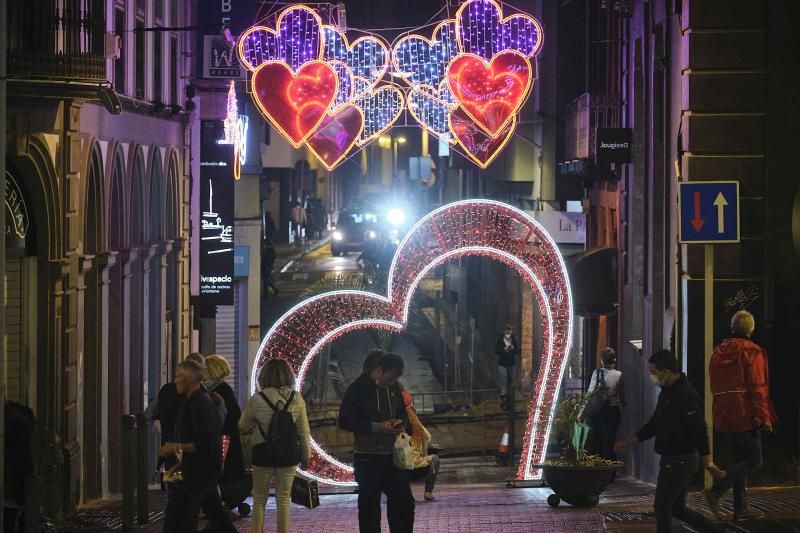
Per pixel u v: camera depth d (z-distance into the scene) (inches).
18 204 1258.6
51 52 1168.8
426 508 1280.8
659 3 1636.3
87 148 1466.5
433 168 5310.0
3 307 895.1
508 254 1736.0
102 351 1576.0
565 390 2209.6
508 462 2054.6
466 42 2128.4
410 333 3472.0
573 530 1038.4
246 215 2554.1
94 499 1535.4
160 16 1950.1
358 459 922.7
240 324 2559.1
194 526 908.6
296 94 1802.4
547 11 2662.4
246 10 2156.7
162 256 1987.0
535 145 2662.4
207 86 2226.9
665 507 854.5
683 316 1357.0
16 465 938.1
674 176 1529.3
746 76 1314.0
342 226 5349.4
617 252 2055.9
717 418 997.2
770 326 1312.7
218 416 913.5
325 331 1923.0
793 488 1268.5
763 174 1317.7
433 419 2412.6
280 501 948.6
